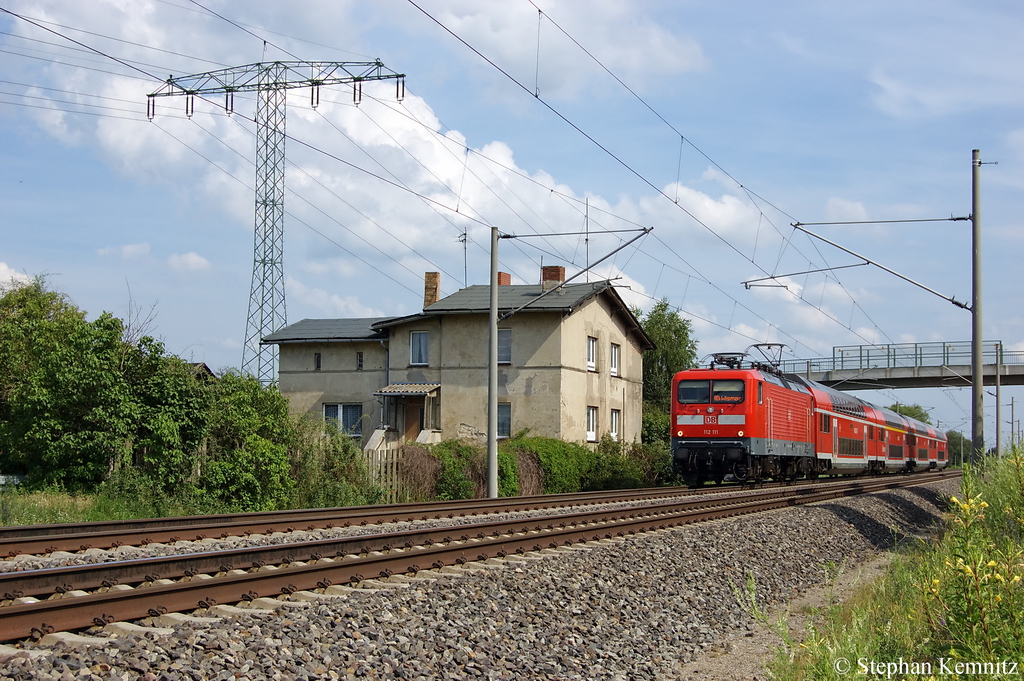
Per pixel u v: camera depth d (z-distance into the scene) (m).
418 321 36.03
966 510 6.74
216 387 20.31
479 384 34.78
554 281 37.72
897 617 8.81
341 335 37.66
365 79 34.19
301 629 7.50
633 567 12.02
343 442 22.50
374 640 7.60
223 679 6.18
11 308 28.00
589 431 36.62
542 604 9.66
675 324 52.72
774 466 29.16
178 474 17.97
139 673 6.14
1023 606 6.00
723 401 26.78
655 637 9.36
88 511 15.55
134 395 18.27
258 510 18.47
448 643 7.81
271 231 38.44
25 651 6.30
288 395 38.19
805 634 9.24
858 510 22.09
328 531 14.34
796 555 15.27
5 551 10.62
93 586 8.44
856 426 38.28
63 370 17.58
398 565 10.34
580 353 35.56
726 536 15.32
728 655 9.16
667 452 35.81
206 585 8.16
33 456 18.08
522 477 27.53
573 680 7.50
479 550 11.75
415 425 35.84
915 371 46.19
